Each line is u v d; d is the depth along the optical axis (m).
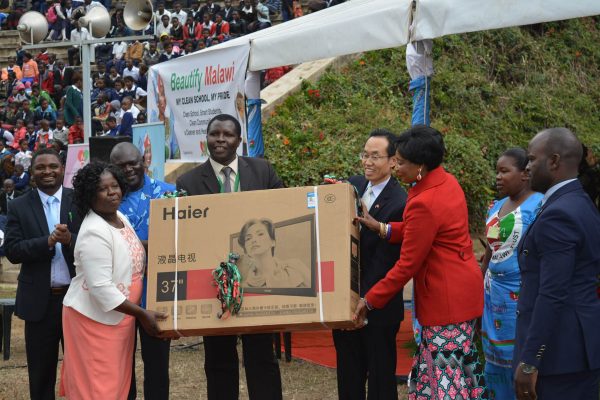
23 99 19.83
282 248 4.28
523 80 15.16
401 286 4.32
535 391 3.64
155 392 5.02
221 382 4.93
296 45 6.99
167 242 4.43
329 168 11.23
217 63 8.12
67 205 5.42
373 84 13.65
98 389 4.42
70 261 5.30
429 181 4.39
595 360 3.61
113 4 21.77
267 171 5.07
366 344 4.89
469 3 5.36
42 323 5.31
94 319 4.46
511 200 4.94
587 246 3.60
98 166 4.49
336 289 4.19
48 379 5.40
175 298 4.37
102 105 17.30
